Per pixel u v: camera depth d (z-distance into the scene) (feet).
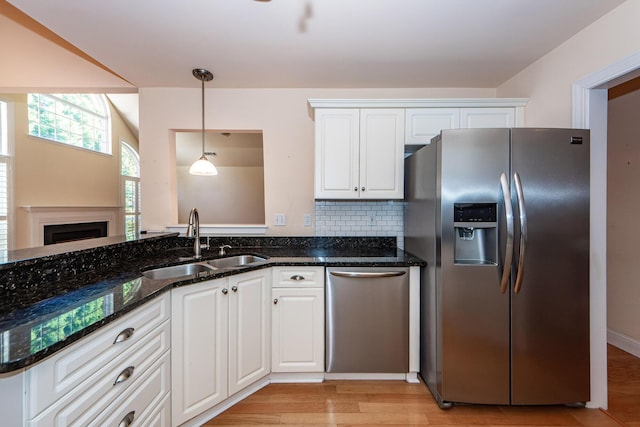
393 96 8.22
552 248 5.32
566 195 5.32
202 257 6.75
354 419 5.40
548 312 5.38
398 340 6.40
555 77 6.21
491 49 6.23
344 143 7.29
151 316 4.18
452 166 5.41
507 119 7.18
